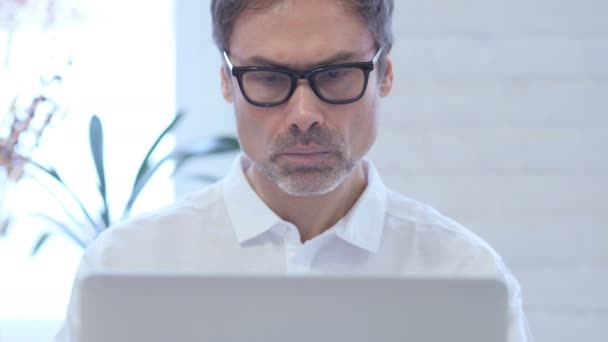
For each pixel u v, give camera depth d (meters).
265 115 1.01
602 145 2.05
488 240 2.04
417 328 0.70
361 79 1.01
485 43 2.04
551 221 2.05
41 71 2.09
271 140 1.01
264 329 0.70
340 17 1.00
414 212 1.27
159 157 2.17
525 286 2.05
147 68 2.19
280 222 1.19
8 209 2.15
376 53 1.07
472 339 0.70
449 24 2.04
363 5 1.01
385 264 1.23
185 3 2.17
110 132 2.17
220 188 1.28
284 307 0.70
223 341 0.70
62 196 2.15
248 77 1.01
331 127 1.00
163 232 1.25
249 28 1.01
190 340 0.70
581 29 2.05
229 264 1.22
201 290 0.70
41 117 2.04
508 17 2.04
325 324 0.70
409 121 2.04
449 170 2.04
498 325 0.69
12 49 2.09
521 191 2.05
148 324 0.70
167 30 2.19
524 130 2.05
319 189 1.02
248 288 0.70
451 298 0.70
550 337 2.05
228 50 1.07
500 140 2.04
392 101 2.04
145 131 2.18
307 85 1.00
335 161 1.01
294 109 0.98
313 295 0.70
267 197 1.21
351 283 0.70
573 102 2.05
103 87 2.17
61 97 2.10
